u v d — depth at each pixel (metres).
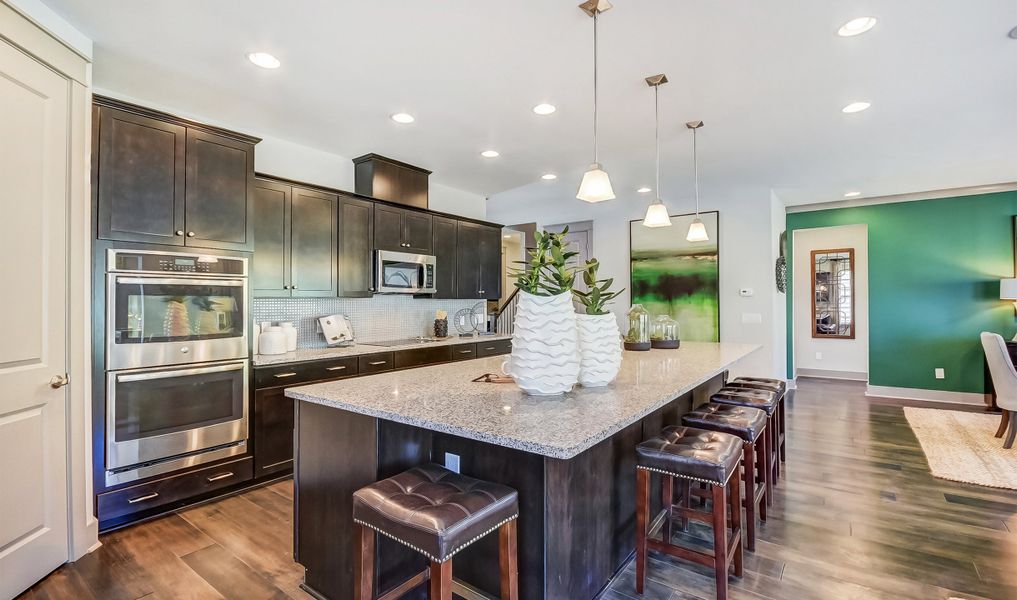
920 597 1.93
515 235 8.60
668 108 3.13
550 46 2.37
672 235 6.30
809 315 7.55
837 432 4.41
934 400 5.81
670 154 4.13
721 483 1.76
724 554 1.79
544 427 1.46
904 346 6.00
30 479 2.00
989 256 5.54
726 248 5.91
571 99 2.99
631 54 2.45
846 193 5.86
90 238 2.37
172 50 2.40
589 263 2.23
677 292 6.25
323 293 3.74
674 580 2.06
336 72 2.63
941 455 3.72
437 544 1.23
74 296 2.21
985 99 3.01
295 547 2.06
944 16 2.12
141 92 2.87
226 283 2.94
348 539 1.83
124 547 2.33
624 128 3.49
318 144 3.82
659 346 3.62
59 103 2.14
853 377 7.22
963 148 3.99
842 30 2.23
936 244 5.81
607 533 2.04
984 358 5.52
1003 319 5.48
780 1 2.02
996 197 5.49
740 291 5.82
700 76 2.69
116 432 2.49
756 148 3.97
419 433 1.89
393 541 1.81
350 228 3.94
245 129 3.48
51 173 2.10
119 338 2.50
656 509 2.53
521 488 1.67
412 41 2.32
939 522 2.59
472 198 5.52
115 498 2.49
